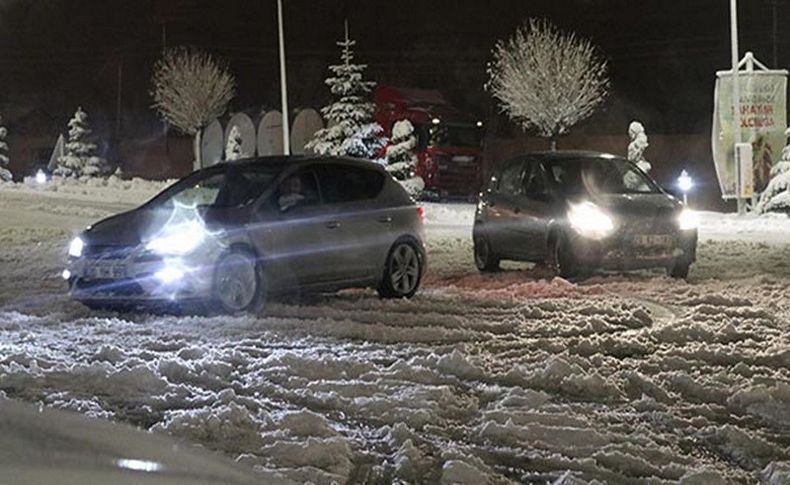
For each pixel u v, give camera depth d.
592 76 42.50
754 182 30.84
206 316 12.21
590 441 7.14
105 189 38.47
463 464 6.43
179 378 8.81
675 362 9.62
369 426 7.61
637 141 35.72
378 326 11.32
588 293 14.45
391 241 13.89
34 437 3.55
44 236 22.16
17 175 63.31
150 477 3.22
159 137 59.91
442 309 12.91
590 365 9.41
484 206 17.42
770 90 30.77
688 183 30.94
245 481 3.52
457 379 8.97
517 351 10.12
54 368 8.86
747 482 6.43
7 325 11.35
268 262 12.55
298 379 8.82
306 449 6.68
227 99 50.53
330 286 13.26
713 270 17.19
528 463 6.72
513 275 16.91
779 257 19.06
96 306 12.70
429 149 38.59
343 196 13.56
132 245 12.22
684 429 7.52
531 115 41.75
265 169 13.30
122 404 7.92
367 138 37.31
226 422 7.19
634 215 15.59
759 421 7.81
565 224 15.60
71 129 50.97
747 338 10.95
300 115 43.88
